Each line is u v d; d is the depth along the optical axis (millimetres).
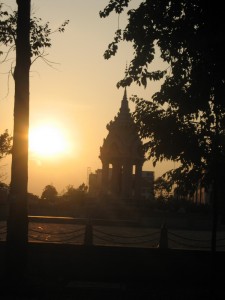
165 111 19625
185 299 19734
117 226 70688
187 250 24047
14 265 21078
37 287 20203
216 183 18641
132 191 100812
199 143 18984
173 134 19172
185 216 80188
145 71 20984
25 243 21297
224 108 19266
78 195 92250
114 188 95938
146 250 24188
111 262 24219
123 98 96125
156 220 77375
